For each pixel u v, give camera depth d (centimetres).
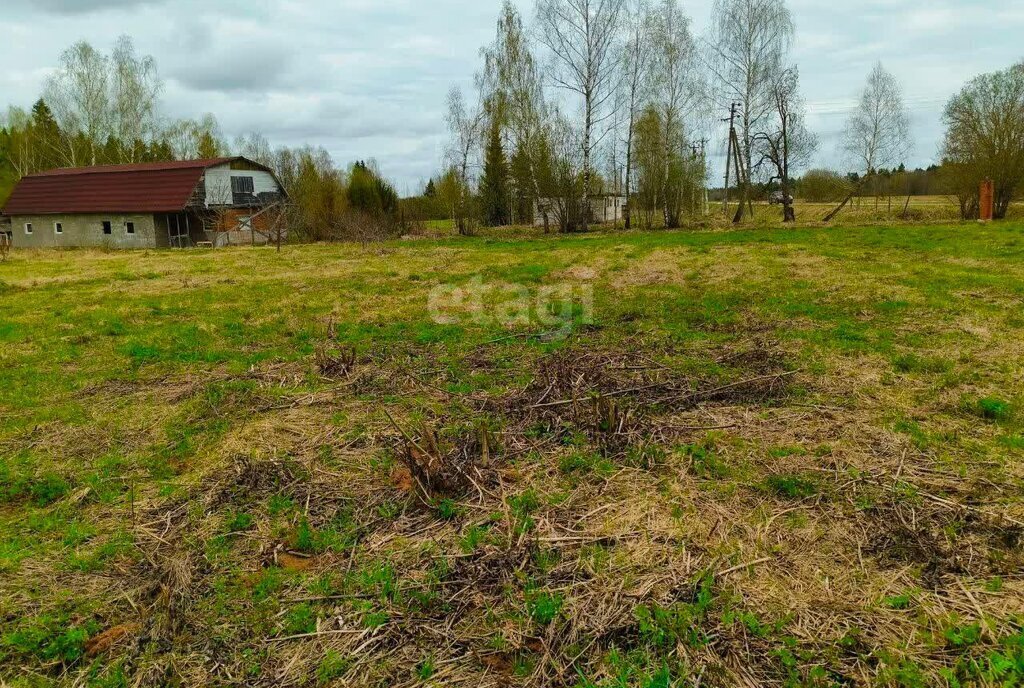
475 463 409
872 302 877
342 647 263
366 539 340
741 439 440
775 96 2900
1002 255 1235
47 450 469
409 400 546
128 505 385
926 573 296
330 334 810
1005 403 487
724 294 1010
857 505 351
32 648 269
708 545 321
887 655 247
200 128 5253
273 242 2956
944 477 379
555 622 270
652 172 2952
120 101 4097
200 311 1023
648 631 263
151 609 288
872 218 2666
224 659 260
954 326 726
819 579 294
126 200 3120
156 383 627
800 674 240
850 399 511
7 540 350
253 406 545
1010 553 306
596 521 347
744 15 2852
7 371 679
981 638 254
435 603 287
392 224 3123
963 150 2344
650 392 539
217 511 373
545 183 2875
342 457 439
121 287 1342
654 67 2856
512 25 2955
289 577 309
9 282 1455
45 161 4612
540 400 521
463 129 3497
